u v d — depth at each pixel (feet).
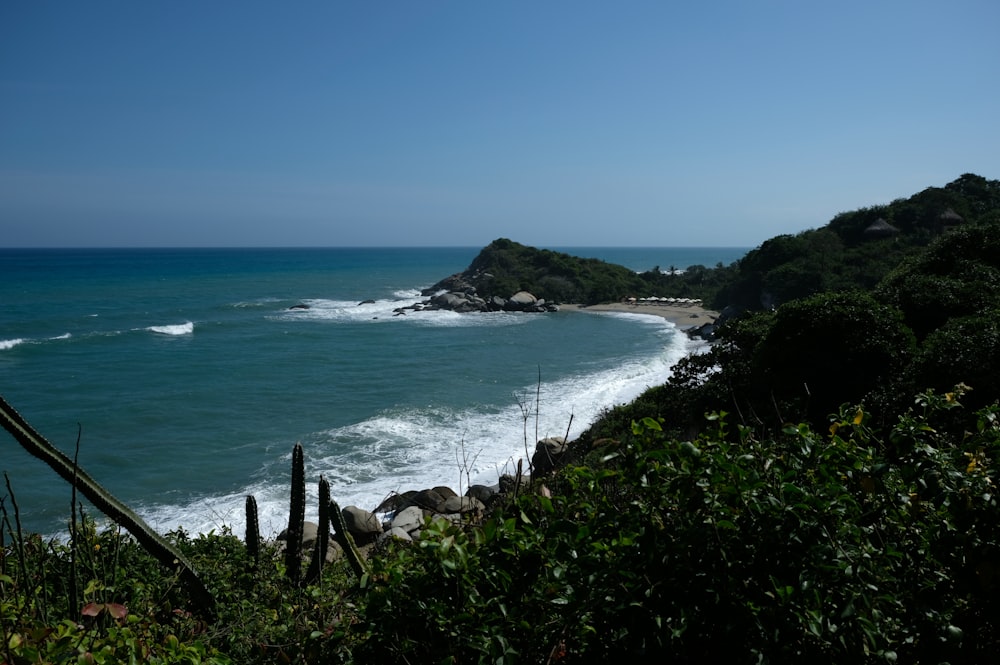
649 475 9.14
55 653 7.70
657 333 156.66
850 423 9.90
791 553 8.20
